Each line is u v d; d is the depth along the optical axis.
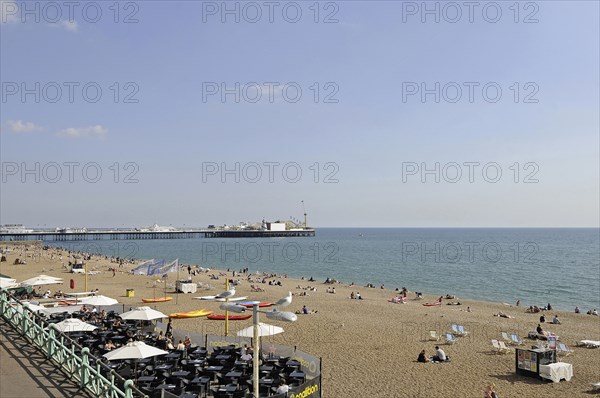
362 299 52.03
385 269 103.69
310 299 50.97
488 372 23.89
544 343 30.14
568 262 120.25
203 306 42.84
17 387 10.44
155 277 68.69
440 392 20.83
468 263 118.25
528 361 23.25
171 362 20.98
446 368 24.50
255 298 50.75
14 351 12.38
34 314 13.30
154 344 23.69
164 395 14.38
